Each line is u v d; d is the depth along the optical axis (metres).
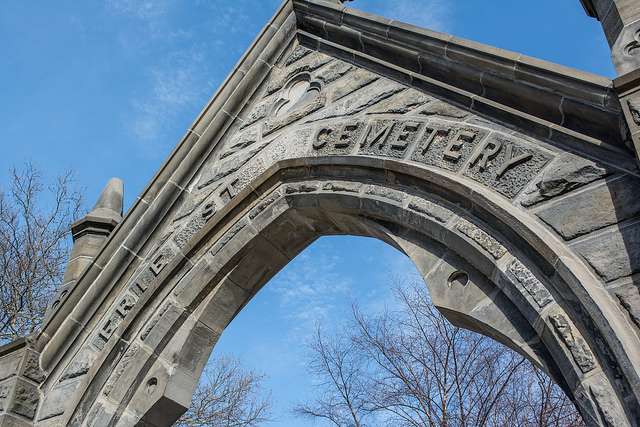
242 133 8.54
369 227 6.84
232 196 7.79
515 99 6.02
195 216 8.01
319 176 7.23
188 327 7.40
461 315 5.64
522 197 5.47
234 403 17.03
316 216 7.33
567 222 5.11
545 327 4.88
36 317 14.06
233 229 7.56
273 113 8.39
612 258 4.74
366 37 7.77
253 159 7.98
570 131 5.52
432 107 6.71
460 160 6.05
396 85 7.25
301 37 8.98
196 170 8.53
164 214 8.35
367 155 6.75
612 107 5.18
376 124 6.99
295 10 9.06
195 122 8.75
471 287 5.67
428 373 14.33
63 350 7.90
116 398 7.13
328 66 8.23
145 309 7.61
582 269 4.80
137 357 7.27
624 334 4.36
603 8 5.73
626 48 5.23
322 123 7.58
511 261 5.29
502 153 5.84
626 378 4.23
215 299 7.50
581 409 4.52
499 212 5.43
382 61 7.56
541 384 13.12
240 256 7.52
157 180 8.55
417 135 6.55
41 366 7.86
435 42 6.78
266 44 8.99
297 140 7.64
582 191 5.20
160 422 7.19
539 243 5.04
